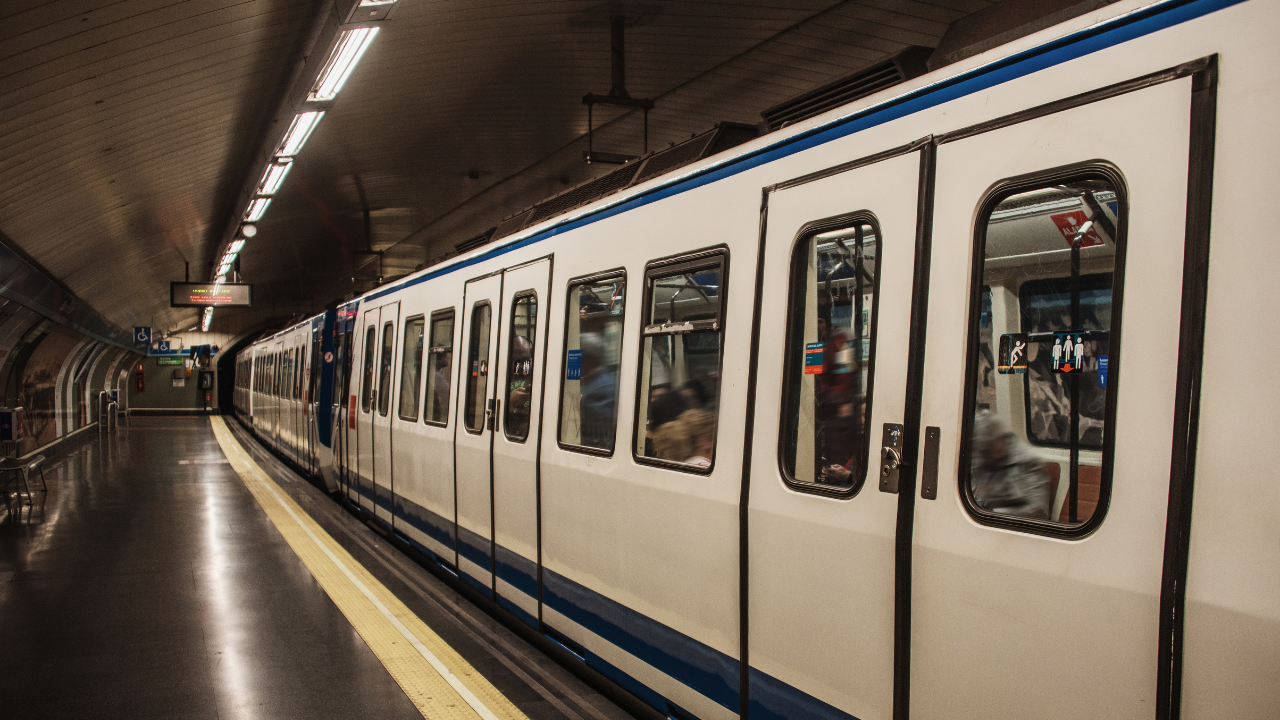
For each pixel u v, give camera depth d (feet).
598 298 15.96
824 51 32.63
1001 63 8.46
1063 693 7.43
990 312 8.57
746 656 11.40
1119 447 7.21
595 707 14.80
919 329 9.01
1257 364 6.39
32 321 49.42
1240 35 6.68
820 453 10.36
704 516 12.32
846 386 10.08
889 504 9.19
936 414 8.76
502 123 41.55
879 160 9.73
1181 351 6.82
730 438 11.85
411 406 28.25
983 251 8.48
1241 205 6.56
